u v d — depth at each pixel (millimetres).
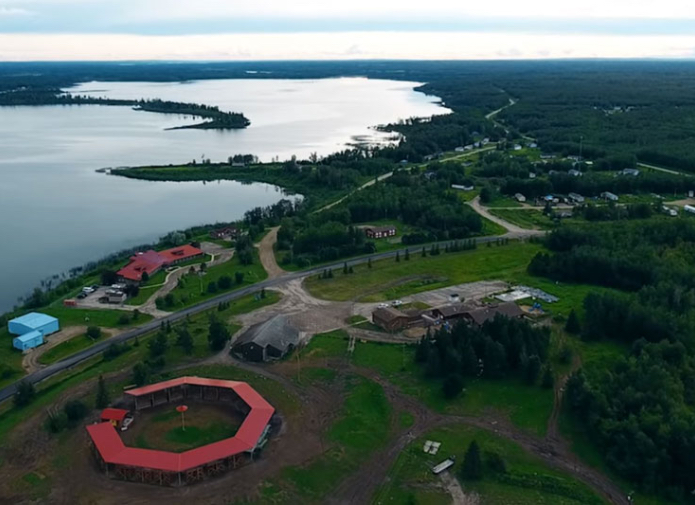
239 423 101750
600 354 125312
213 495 84625
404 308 148500
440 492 85688
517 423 101938
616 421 95062
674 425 90312
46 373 119438
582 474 89625
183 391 109750
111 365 121000
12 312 149250
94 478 88125
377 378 115938
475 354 117312
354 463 91812
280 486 86500
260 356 122375
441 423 101938
